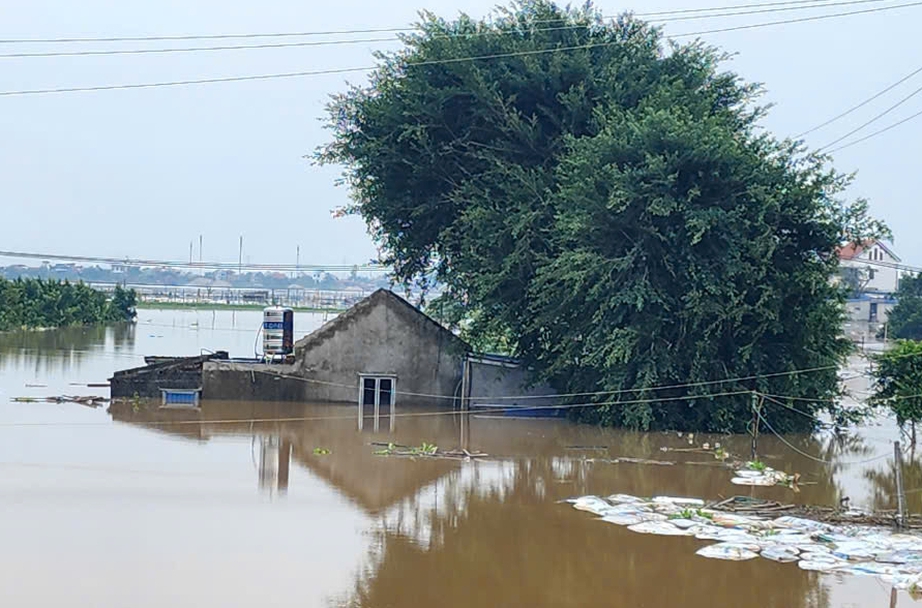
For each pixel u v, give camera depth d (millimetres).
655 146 26469
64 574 12164
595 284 26891
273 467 20406
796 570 13227
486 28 31406
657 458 23016
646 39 31641
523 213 28391
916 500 18375
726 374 27281
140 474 18891
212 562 12984
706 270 26266
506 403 31922
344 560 13352
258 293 120125
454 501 17500
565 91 30562
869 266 60844
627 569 13203
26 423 25672
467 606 11586
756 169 26719
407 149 32094
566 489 18828
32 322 66312
